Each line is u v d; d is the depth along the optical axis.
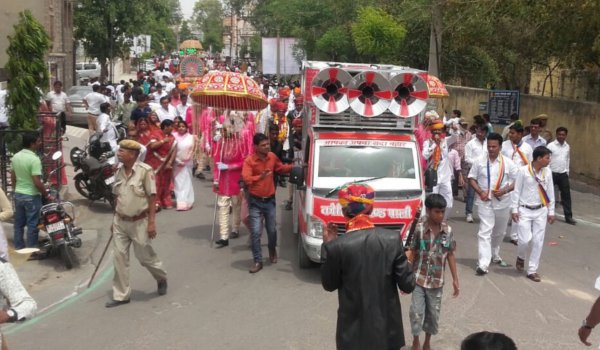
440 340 6.46
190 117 15.23
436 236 5.99
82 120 24.19
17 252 5.68
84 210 11.90
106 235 10.32
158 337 6.41
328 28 30.03
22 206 8.76
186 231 10.77
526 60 21.12
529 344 6.39
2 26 14.45
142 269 8.74
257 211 8.73
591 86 21.38
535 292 8.01
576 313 7.30
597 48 14.55
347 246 4.49
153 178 7.34
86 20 38.25
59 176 10.80
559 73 23.73
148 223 7.37
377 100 9.01
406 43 24.22
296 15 31.30
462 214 12.74
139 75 33.12
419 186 8.57
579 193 15.55
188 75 27.89
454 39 20.56
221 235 9.89
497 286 8.19
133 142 7.21
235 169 9.85
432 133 10.37
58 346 6.17
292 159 12.77
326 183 8.48
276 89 28.77
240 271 8.68
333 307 7.32
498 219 8.78
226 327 6.69
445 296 7.75
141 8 40.00
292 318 6.96
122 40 40.97
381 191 8.32
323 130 9.19
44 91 10.47
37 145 9.35
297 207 10.07
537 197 8.45
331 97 8.96
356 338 4.45
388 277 4.49
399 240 4.57
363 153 8.85
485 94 21.72
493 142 8.52
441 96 13.09
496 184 8.55
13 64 10.20
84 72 48.12
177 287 7.98
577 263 9.45
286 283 8.18
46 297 7.56
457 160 13.91
